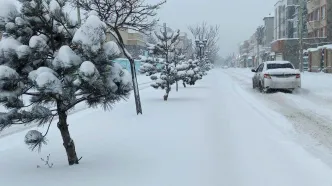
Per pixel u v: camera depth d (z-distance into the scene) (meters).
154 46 15.51
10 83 5.02
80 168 5.64
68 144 5.82
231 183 4.94
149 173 5.35
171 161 5.93
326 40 49.09
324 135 7.89
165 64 15.04
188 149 6.67
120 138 7.77
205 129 8.43
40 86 4.89
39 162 6.16
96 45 5.15
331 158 6.06
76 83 5.04
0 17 5.35
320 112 11.36
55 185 4.93
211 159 6.02
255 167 5.60
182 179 5.10
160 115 10.73
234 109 11.75
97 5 10.71
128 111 12.02
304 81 24.70
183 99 15.19
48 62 5.48
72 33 5.75
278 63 18.94
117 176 5.23
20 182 5.09
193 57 41.09
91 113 11.96
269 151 6.49
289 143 7.08
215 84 25.53
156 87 15.04
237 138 7.50
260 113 11.06
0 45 5.26
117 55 5.42
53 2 5.50
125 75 5.62
